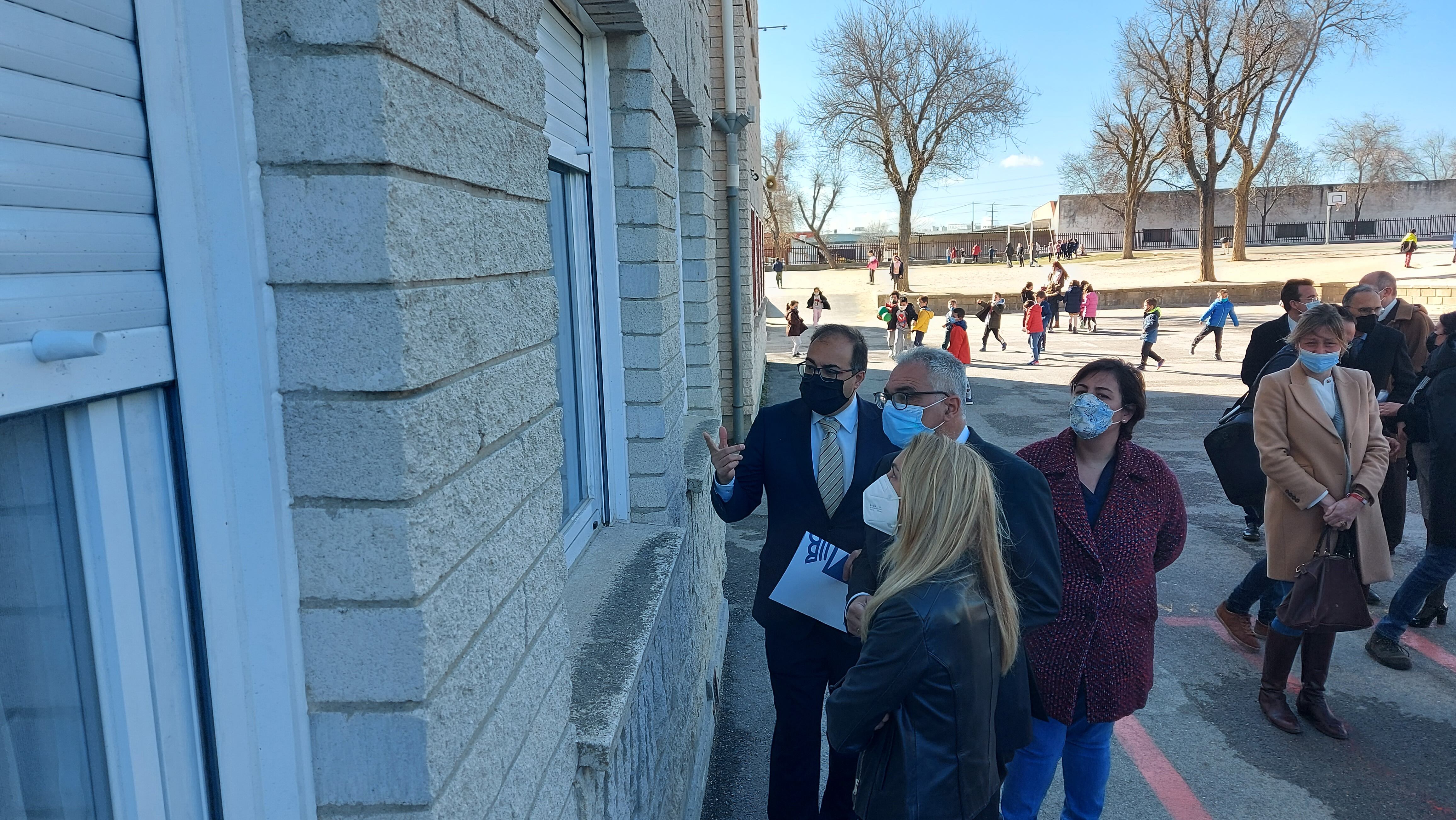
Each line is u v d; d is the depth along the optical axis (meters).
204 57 1.12
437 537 1.26
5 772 1.03
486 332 1.45
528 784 1.62
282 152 1.14
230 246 1.15
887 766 1.91
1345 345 3.92
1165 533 2.93
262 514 1.20
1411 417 4.53
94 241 1.02
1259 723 4.18
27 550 1.02
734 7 8.23
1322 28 32.47
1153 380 15.23
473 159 1.42
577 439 3.35
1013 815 2.90
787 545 3.03
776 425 3.13
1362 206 56.31
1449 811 3.52
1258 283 31.86
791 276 48.56
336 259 1.16
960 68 34.47
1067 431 2.93
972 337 23.55
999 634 1.98
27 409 0.92
